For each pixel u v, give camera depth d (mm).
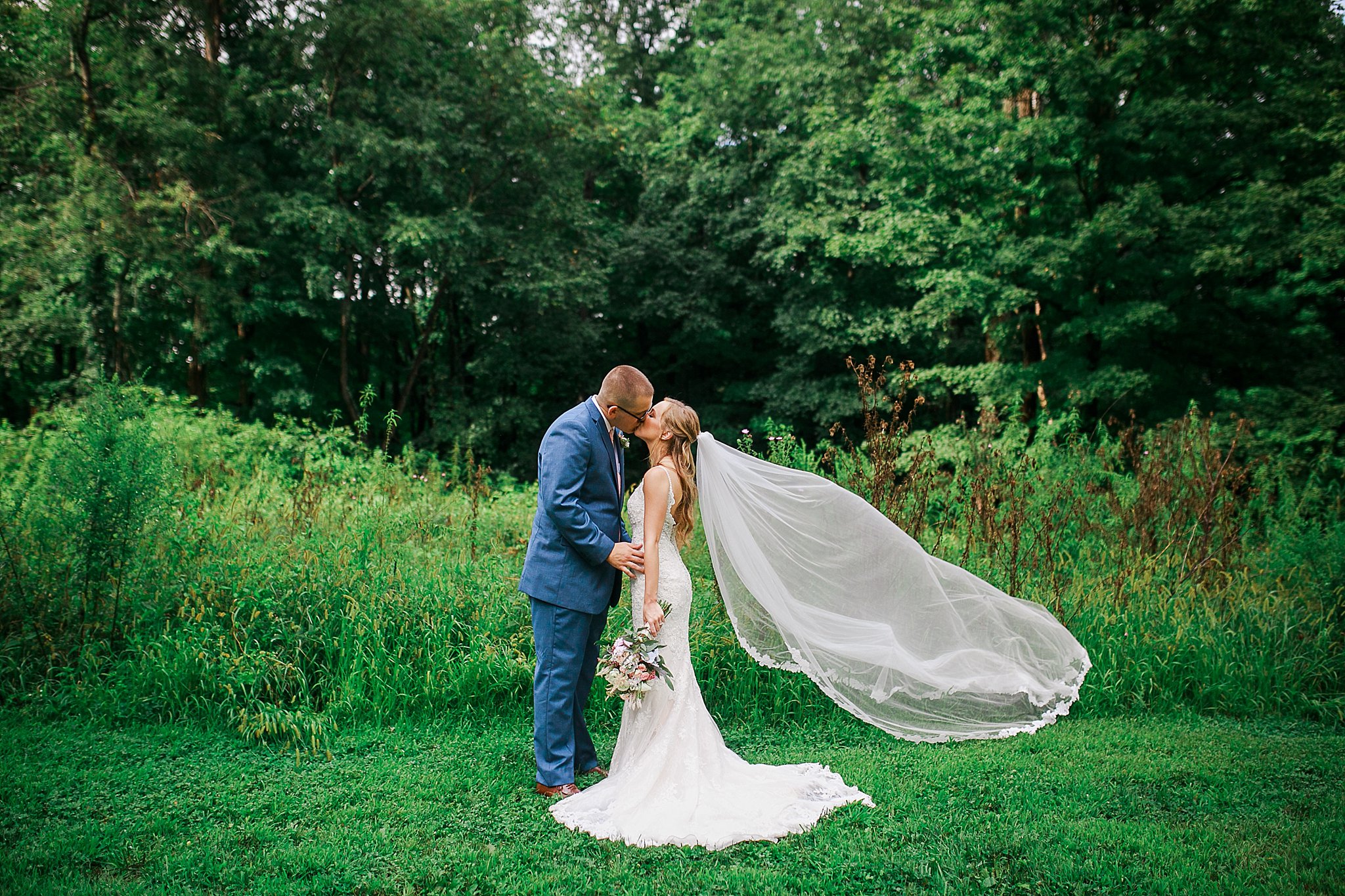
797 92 18719
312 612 5148
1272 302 13359
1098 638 5520
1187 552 6578
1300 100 12406
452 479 9602
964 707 4488
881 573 4418
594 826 3404
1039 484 7785
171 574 5340
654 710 3729
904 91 15195
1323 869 3084
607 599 3902
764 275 21672
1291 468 10820
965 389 14688
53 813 3531
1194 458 7488
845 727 4852
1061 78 12930
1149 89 13398
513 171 18812
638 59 25859
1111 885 2982
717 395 23594
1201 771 4125
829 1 18766
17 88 14195
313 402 17234
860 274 18531
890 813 3602
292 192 16562
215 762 4141
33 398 17000
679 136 21562
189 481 7191
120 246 13898
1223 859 3182
